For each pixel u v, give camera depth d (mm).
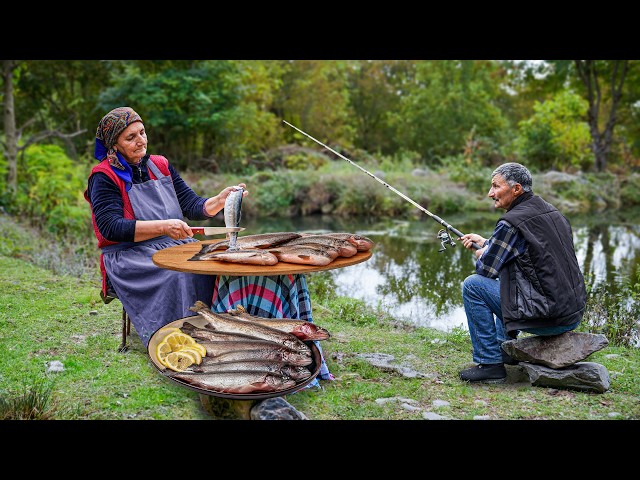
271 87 23047
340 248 3402
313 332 3215
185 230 3426
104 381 3348
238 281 3465
